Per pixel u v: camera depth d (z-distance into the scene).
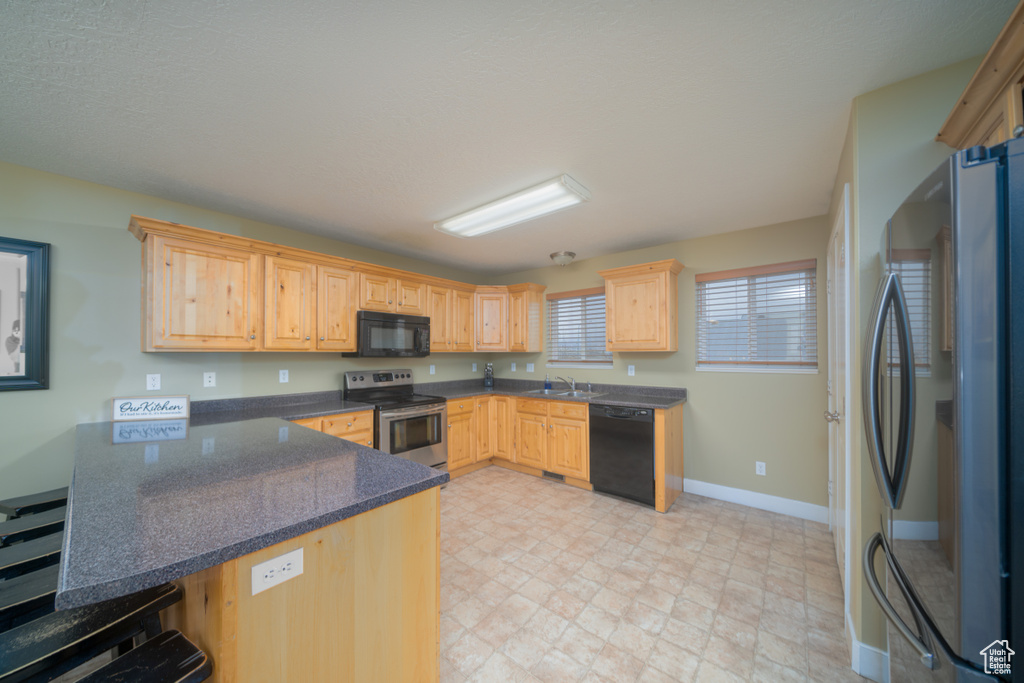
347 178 2.15
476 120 1.64
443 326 3.98
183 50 1.23
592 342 4.07
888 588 1.20
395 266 3.91
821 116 1.61
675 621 1.74
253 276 2.56
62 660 0.77
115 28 1.14
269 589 0.82
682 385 3.42
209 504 0.96
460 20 1.13
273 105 1.52
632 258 3.74
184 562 0.69
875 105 1.45
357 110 1.56
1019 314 0.66
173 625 1.05
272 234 2.94
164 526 0.83
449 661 1.51
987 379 0.69
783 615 1.77
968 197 0.71
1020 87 0.91
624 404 3.10
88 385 2.15
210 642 0.79
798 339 2.90
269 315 2.62
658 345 3.25
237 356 2.77
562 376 4.27
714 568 2.16
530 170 2.08
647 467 2.98
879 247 1.43
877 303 1.19
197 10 1.09
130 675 0.72
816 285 2.82
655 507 2.94
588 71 1.35
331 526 0.93
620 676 1.45
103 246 2.21
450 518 2.81
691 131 1.72
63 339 2.09
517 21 1.14
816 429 2.80
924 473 0.89
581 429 3.41
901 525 1.03
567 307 4.29
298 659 0.87
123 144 1.79
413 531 1.12
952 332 0.74
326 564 0.92
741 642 1.62
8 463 1.93
